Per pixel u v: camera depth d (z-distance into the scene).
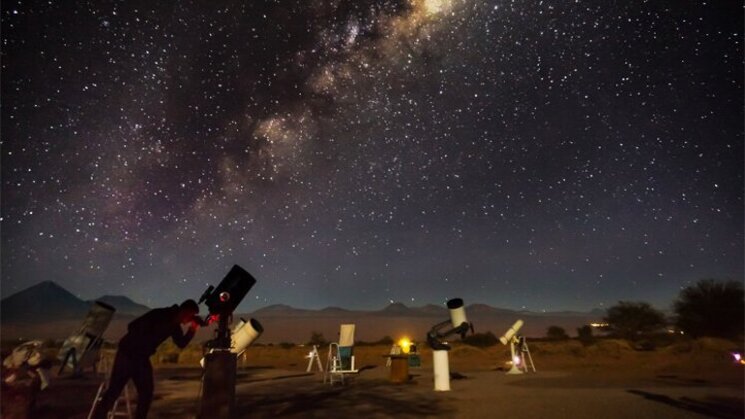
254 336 7.95
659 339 34.72
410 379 14.07
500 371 17.36
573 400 9.56
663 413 8.10
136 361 6.35
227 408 5.78
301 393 11.01
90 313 9.59
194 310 6.56
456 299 11.45
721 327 31.50
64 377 9.36
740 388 11.45
